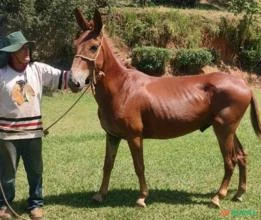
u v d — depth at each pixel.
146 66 21.47
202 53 22.50
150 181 8.17
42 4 19.00
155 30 23.16
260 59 24.36
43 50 20.17
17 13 18.42
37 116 6.19
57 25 19.34
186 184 8.02
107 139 7.06
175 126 6.81
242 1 24.53
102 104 6.70
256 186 7.89
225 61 24.45
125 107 6.60
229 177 6.98
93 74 6.40
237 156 7.18
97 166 9.19
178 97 6.82
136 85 6.72
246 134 12.39
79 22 6.52
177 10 24.25
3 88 5.98
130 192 7.59
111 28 22.50
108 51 6.57
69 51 20.88
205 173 8.68
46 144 11.16
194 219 6.45
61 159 9.73
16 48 5.86
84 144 11.17
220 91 6.81
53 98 18.78
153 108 6.71
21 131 6.09
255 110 7.02
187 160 9.62
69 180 8.26
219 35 24.36
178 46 23.59
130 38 22.84
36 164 6.33
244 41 24.56
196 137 11.95
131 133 6.68
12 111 6.03
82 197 7.35
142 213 6.65
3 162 6.25
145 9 23.64
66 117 15.73
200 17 24.27
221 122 6.83
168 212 6.70
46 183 8.08
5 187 6.38
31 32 19.22
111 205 7.01
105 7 21.38
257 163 9.36
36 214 6.43
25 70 6.09
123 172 8.74
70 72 6.23
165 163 9.38
